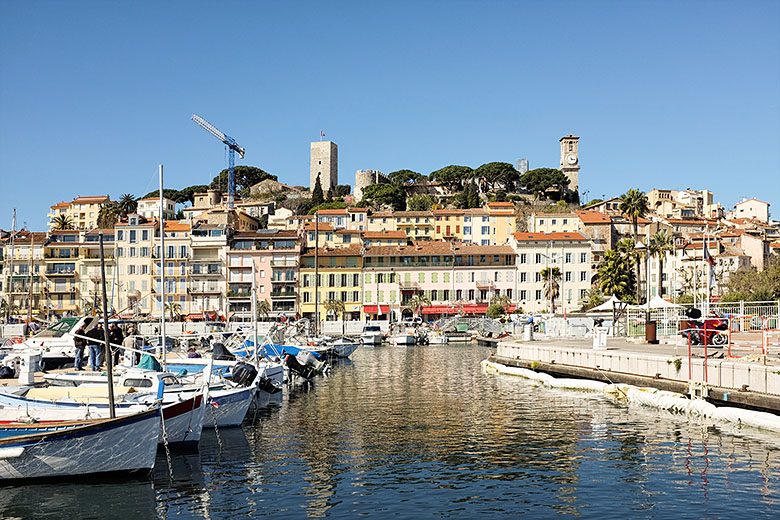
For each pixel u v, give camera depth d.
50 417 23.14
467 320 107.00
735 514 18.05
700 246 122.75
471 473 22.34
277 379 43.16
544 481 21.34
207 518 18.42
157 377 30.62
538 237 124.69
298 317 118.81
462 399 38.94
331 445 26.67
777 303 48.47
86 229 142.88
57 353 45.97
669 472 22.06
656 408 34.09
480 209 159.75
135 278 118.88
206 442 27.34
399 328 106.31
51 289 120.50
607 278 98.12
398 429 29.81
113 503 19.62
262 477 22.16
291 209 189.75
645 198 98.44
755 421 28.56
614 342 54.06
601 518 17.97
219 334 80.25
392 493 20.31
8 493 20.39
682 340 48.31
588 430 28.95
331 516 18.45
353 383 48.00
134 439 21.58
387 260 121.44
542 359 51.16
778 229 178.75
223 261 119.25
